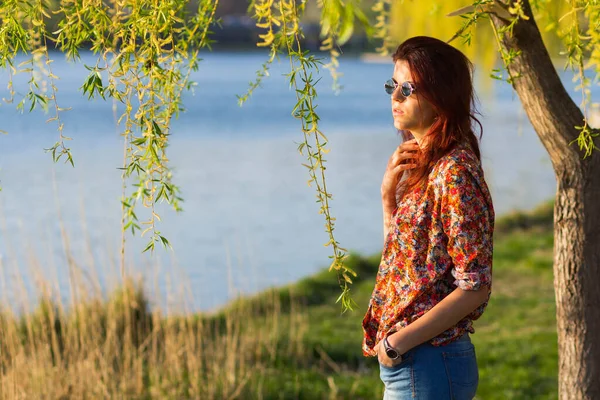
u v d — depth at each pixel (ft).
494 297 28.14
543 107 9.20
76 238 37.60
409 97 7.52
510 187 61.41
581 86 7.50
